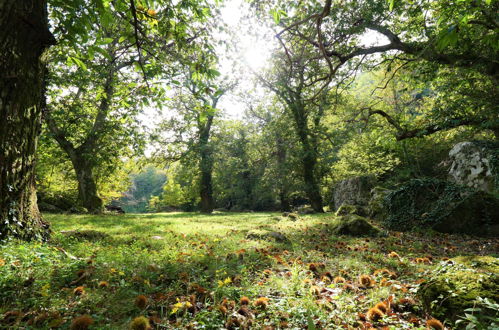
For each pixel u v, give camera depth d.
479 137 22.45
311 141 26.80
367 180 22.41
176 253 5.64
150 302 3.16
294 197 39.72
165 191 51.12
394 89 25.50
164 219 17.44
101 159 21.64
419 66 14.89
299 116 24.52
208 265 4.86
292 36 9.84
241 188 41.50
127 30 6.09
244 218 19.08
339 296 3.25
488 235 10.74
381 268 5.12
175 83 6.89
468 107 13.29
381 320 2.73
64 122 18.98
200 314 2.77
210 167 31.75
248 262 5.04
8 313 2.61
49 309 2.79
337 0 11.63
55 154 23.42
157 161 31.31
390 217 13.10
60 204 22.47
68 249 5.61
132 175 86.62
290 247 7.15
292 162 29.17
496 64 12.25
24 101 5.24
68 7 4.39
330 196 35.53
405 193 13.01
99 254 5.13
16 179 5.26
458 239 10.03
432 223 11.70
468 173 15.68
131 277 3.88
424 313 3.07
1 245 4.55
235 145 36.00
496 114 13.02
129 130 20.91
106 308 2.92
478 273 3.11
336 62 12.98
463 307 2.63
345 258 5.92
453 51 12.80
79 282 3.65
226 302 3.11
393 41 13.48
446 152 24.89
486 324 2.29
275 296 3.48
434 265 5.32
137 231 10.28
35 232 5.61
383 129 14.86
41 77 5.67
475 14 9.63
